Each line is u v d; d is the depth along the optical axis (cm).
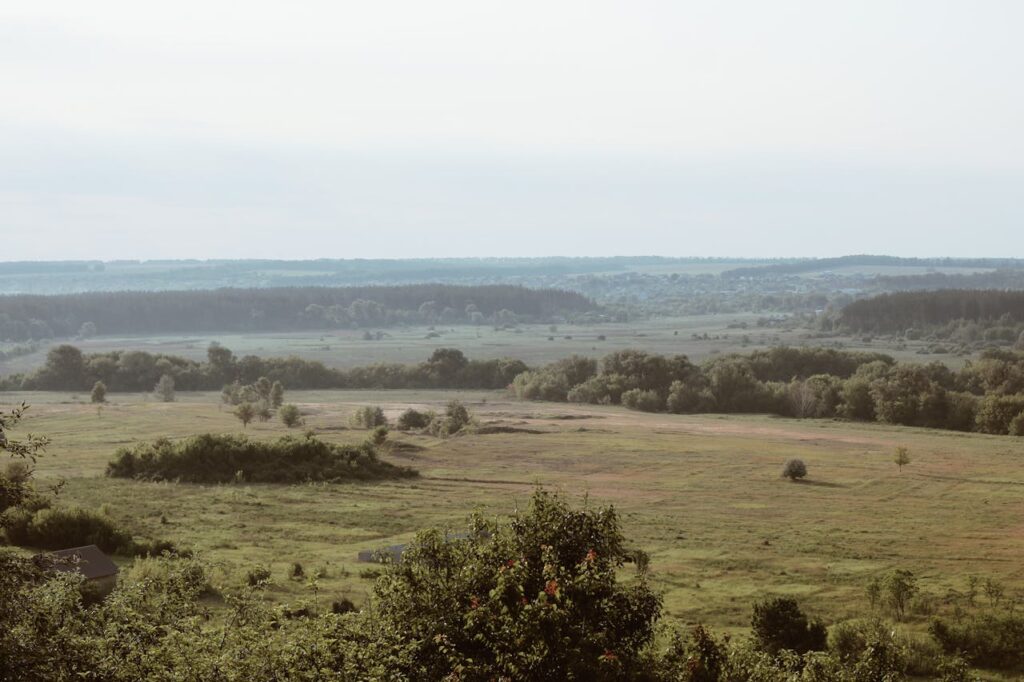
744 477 11300
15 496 2308
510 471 11638
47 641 2108
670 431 15100
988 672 4778
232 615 2644
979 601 5994
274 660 2217
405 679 2236
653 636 2758
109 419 15538
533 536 2539
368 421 15225
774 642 4859
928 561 7231
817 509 9419
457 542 2606
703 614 5628
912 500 9900
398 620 2428
